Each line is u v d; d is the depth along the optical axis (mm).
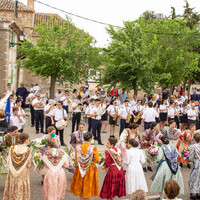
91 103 11750
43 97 13953
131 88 18172
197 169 6852
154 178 6617
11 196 5668
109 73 18438
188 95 32562
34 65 17906
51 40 18281
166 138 6742
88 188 6090
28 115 17266
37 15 28281
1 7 24859
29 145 7449
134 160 6520
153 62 18109
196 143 7125
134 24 18969
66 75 18922
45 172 6016
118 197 6820
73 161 6840
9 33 17578
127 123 13297
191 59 22562
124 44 17859
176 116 15250
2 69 17250
